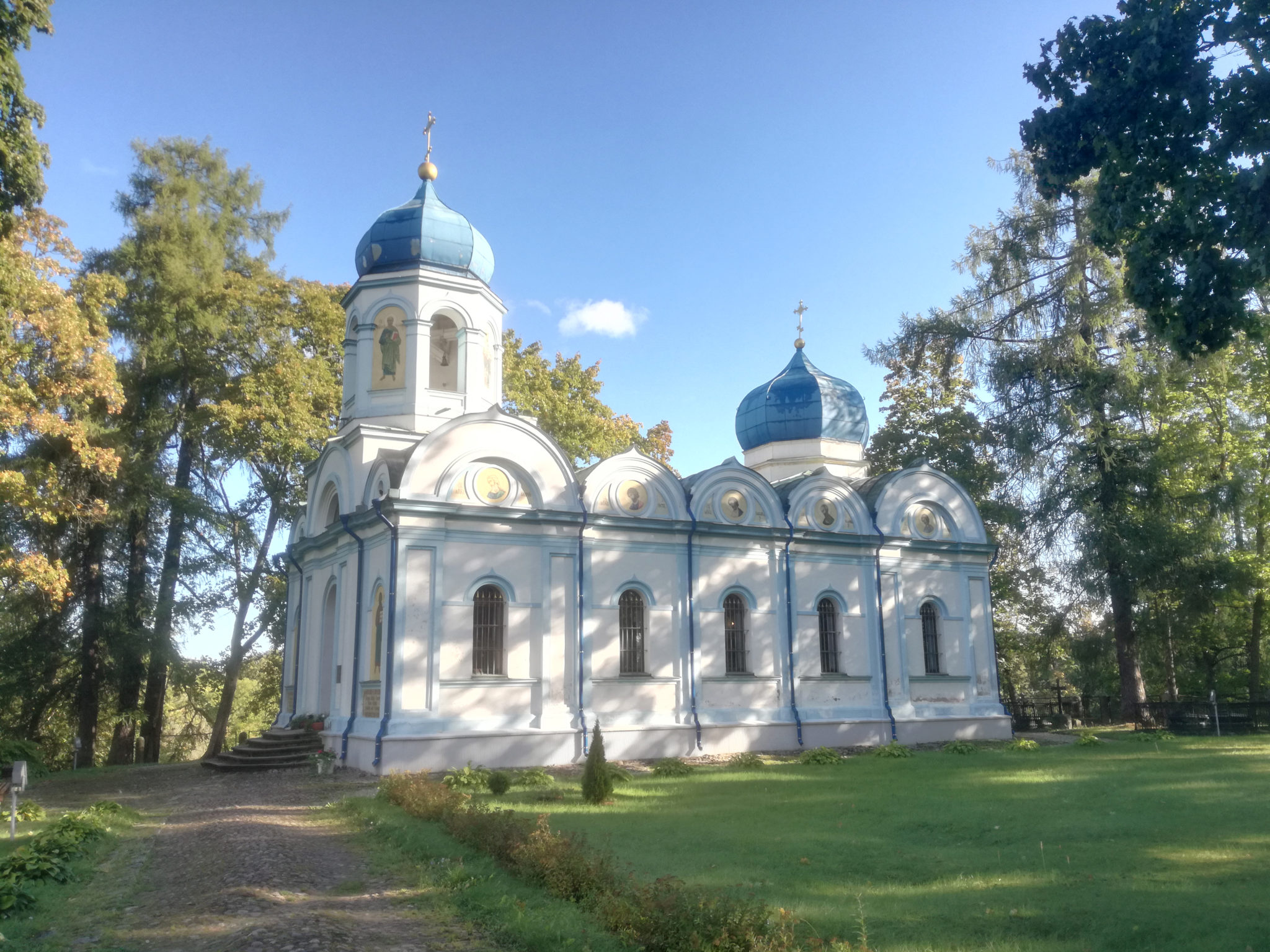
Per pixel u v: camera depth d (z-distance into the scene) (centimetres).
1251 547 3825
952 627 3188
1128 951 847
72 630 3419
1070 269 3472
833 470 3612
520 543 2469
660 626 2666
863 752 2744
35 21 1659
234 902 1028
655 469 2725
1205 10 1203
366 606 2447
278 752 2497
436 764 2242
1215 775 1923
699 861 1229
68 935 955
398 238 2755
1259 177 1140
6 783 2256
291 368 3372
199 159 3778
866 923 937
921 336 3806
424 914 1002
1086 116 1271
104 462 2597
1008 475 3738
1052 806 1612
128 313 3503
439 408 2697
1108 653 3709
